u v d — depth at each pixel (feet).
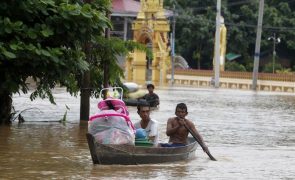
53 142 104.78
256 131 133.59
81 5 119.24
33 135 112.27
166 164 86.53
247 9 423.64
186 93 270.46
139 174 78.74
